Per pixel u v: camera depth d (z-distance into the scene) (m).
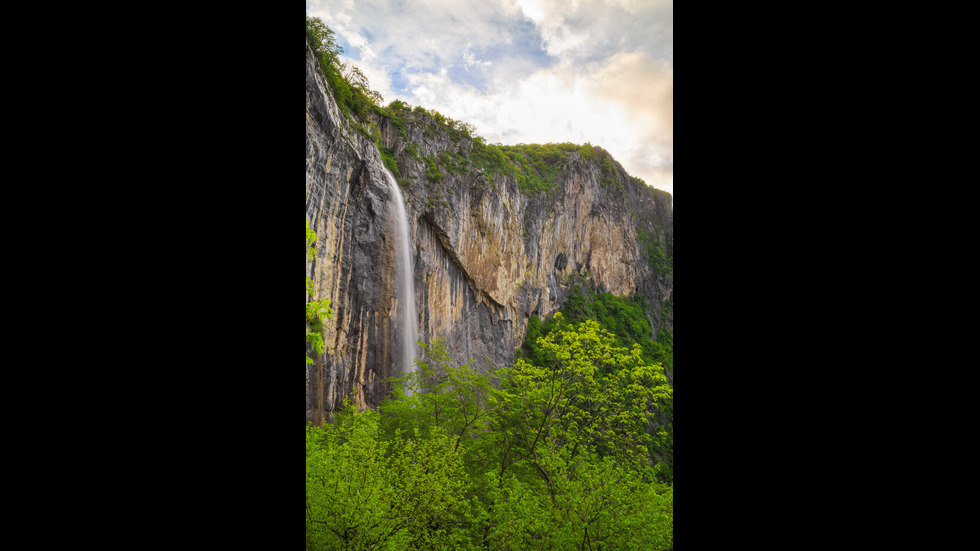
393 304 39.56
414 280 43.97
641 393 13.64
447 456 7.21
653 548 7.51
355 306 34.78
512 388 14.93
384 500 6.13
